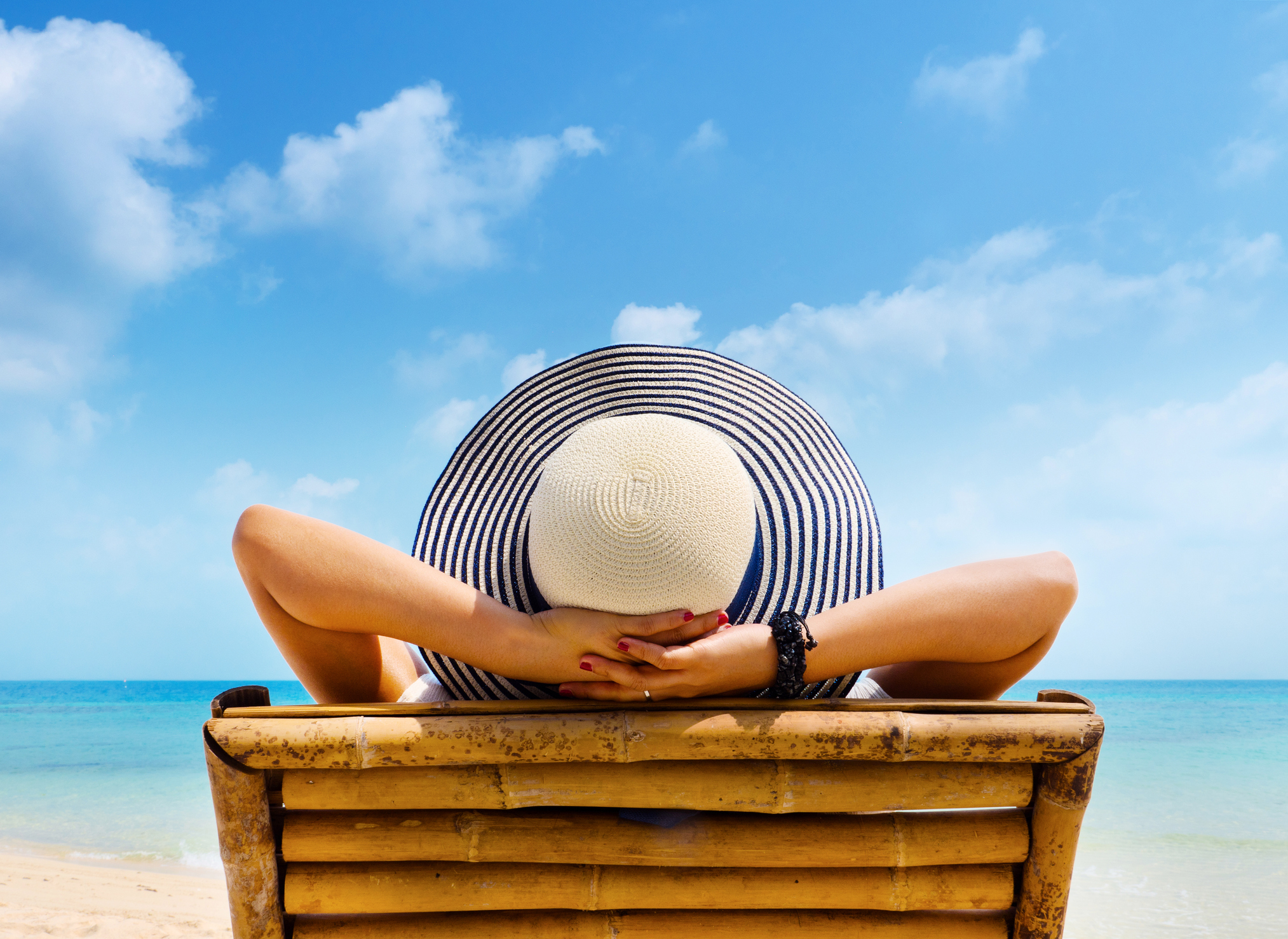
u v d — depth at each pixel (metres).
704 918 1.16
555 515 1.19
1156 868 7.61
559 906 1.14
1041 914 1.14
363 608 1.18
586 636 1.18
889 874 1.16
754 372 1.70
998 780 1.12
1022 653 1.35
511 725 1.07
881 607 1.24
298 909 1.14
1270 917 6.09
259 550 1.17
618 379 1.67
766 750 1.08
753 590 1.34
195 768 15.10
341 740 1.05
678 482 1.17
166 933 5.23
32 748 18.83
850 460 1.56
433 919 1.16
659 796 1.11
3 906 5.86
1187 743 18.22
